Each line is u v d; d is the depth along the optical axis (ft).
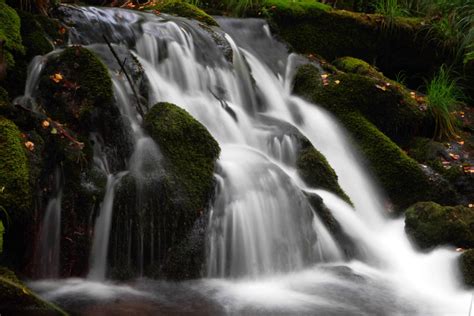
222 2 31.30
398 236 21.40
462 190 23.59
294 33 29.63
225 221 17.43
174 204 16.70
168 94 21.06
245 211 17.76
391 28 30.91
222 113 21.88
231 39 25.43
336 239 19.19
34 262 15.87
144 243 16.48
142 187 16.76
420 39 31.32
